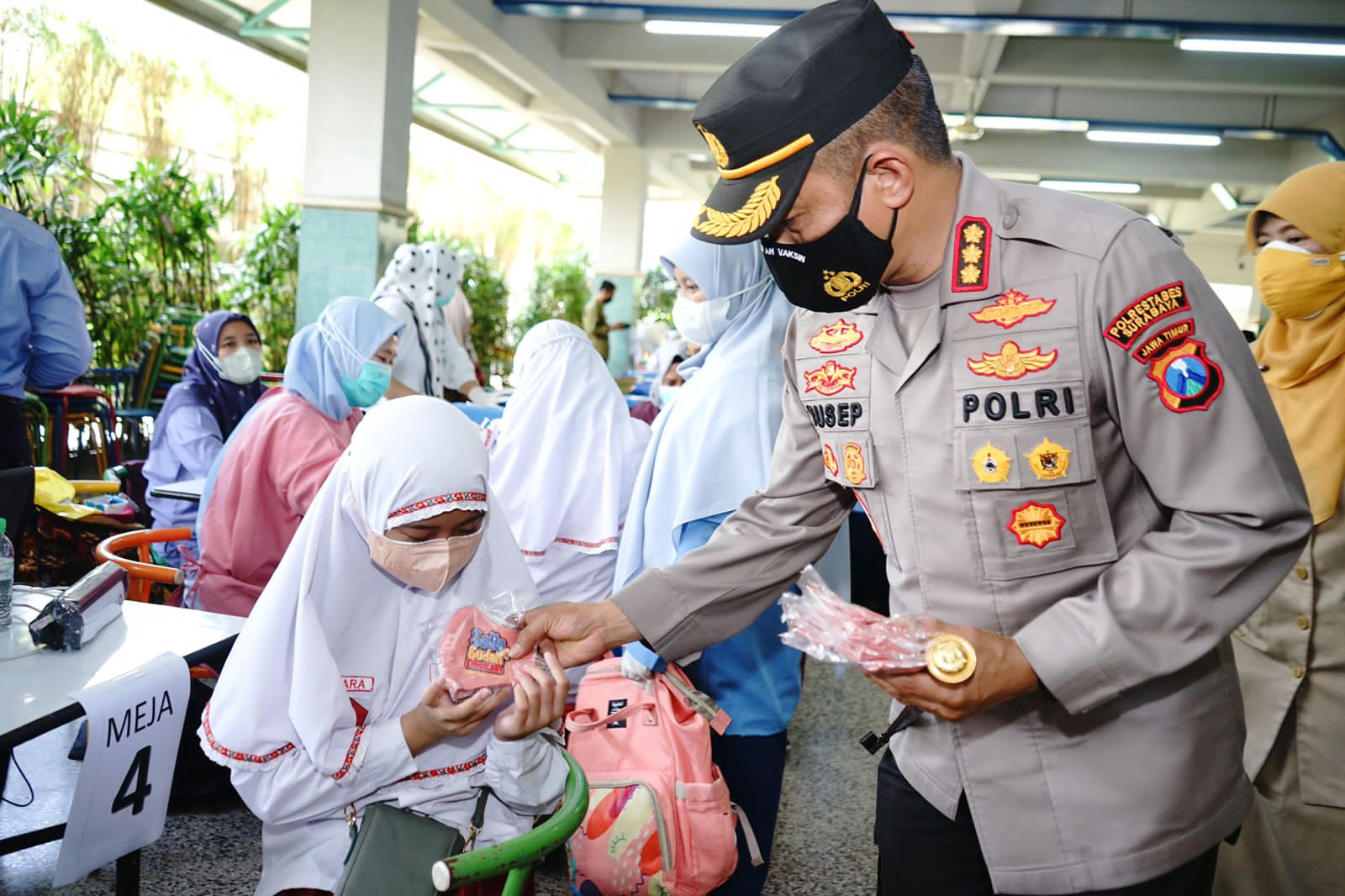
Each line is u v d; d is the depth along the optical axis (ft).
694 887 6.29
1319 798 6.45
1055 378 3.72
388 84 23.04
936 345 3.92
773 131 3.65
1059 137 47.83
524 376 9.08
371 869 4.40
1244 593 3.52
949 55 34.86
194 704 9.02
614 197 48.26
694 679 7.00
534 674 4.56
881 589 12.08
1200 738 3.91
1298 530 3.53
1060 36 31.71
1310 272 6.28
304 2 30.01
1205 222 62.75
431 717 4.75
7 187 19.62
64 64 27.25
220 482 9.06
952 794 4.22
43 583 10.84
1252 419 3.53
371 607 5.13
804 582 3.90
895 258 3.90
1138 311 3.59
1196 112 40.34
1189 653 3.51
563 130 46.37
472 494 4.83
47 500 10.33
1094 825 3.91
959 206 3.90
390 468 4.72
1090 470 3.73
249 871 8.24
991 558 3.89
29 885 7.82
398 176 24.06
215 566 8.99
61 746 10.25
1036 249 3.79
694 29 30.17
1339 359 6.40
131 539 9.37
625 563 7.47
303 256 23.29
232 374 13.74
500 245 69.00
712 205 3.83
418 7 24.81
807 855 9.41
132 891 5.80
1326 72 33.27
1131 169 47.67
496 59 32.14
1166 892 3.91
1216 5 27.66
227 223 36.78
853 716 13.17
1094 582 3.81
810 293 4.01
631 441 8.91
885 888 4.72
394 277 18.16
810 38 3.69
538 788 4.96
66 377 11.80
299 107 40.42
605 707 6.70
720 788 6.40
